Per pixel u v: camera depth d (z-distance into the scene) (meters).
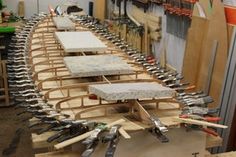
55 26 3.28
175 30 3.52
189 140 1.45
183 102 1.58
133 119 1.43
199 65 2.84
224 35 2.49
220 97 2.46
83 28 3.31
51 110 1.47
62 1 5.38
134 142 1.35
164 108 1.56
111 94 1.37
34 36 2.95
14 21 4.30
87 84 1.72
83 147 1.33
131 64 2.21
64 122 1.33
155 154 1.41
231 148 2.39
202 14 2.83
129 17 4.74
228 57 2.42
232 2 2.56
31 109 1.48
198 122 1.32
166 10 3.63
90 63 1.94
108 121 1.40
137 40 4.23
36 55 2.36
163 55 3.88
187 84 1.90
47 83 1.87
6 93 3.85
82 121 1.33
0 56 3.83
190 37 3.00
